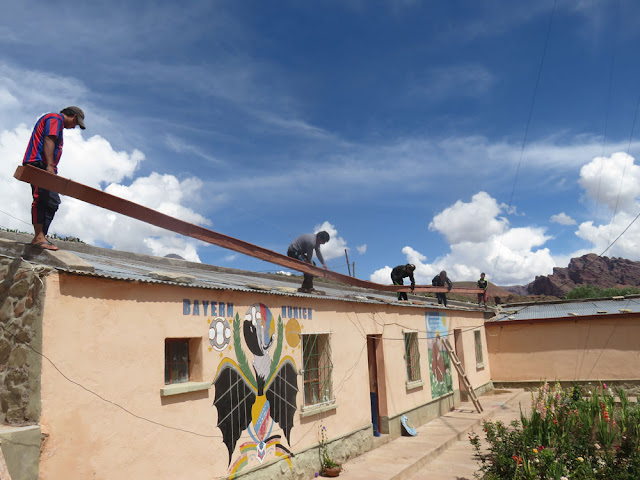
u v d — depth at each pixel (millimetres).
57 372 4367
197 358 5988
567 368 17594
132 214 5195
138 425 5062
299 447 7660
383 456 9141
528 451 7578
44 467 4156
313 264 9305
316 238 9312
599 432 8453
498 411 14203
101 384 4750
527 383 18219
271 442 7023
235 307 6660
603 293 48719
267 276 14320
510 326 18859
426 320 13516
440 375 13922
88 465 4520
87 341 4676
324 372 8758
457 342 16266
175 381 5824
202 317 6078
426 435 10961
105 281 4926
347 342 9469
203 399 5922
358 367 9742
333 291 14219
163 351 5480
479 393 17047
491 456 8672
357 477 7809
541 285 100000
